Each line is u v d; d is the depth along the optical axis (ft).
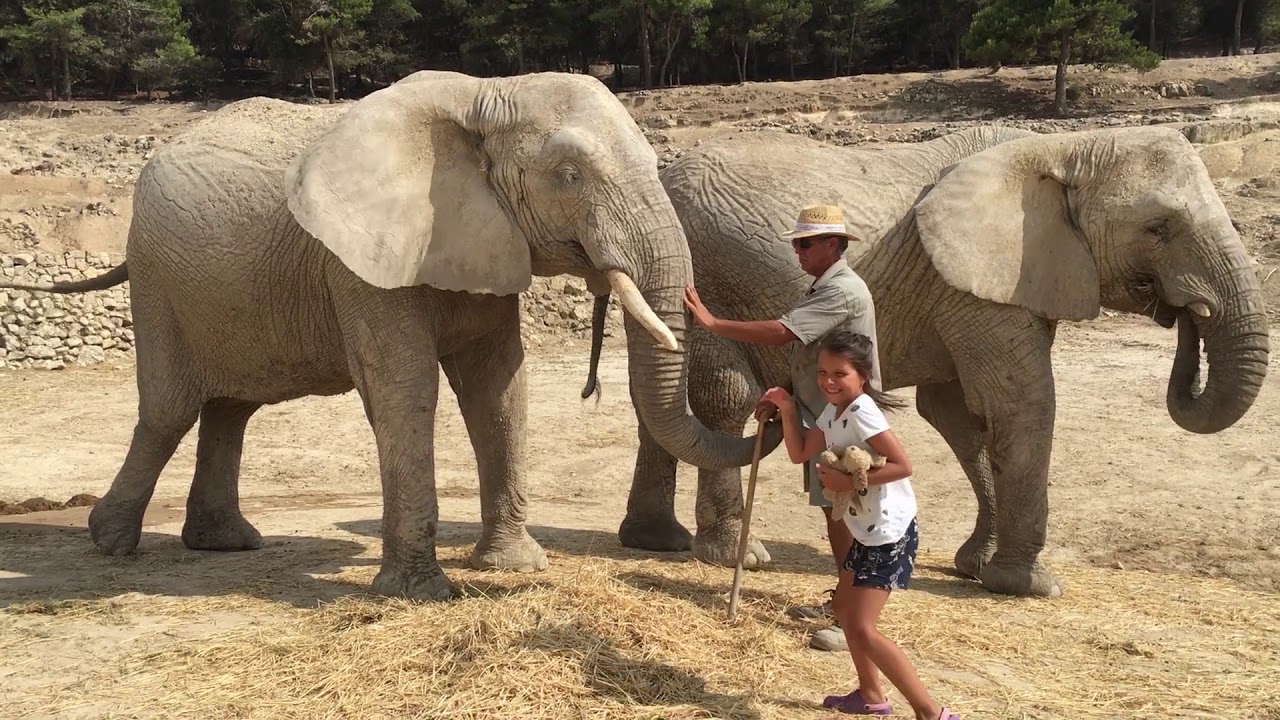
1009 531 22.93
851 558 14.65
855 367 14.40
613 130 18.92
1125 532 30.07
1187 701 16.52
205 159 22.20
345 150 18.88
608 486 38.73
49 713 14.70
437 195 19.25
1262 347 21.84
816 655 17.80
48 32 225.15
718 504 23.70
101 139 140.26
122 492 24.34
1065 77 159.74
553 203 18.80
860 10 221.25
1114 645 19.21
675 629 17.70
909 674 14.20
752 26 215.92
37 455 43.39
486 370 22.39
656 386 18.86
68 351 65.62
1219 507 32.58
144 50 240.12
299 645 16.84
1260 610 22.04
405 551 19.67
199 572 22.54
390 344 19.56
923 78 170.91
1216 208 22.07
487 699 14.76
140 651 17.03
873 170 23.29
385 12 236.84
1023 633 19.76
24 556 24.14
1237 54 218.18
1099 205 22.45
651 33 223.51
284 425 48.93
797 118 157.89
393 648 16.38
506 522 22.85
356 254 18.49
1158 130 22.84
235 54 272.72
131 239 23.40
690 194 23.02
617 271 18.34
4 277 66.03
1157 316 23.44
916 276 22.68
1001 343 22.39
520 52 229.25
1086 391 50.90
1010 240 22.24
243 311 21.76
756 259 22.13
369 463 42.70
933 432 43.52
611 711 14.66
